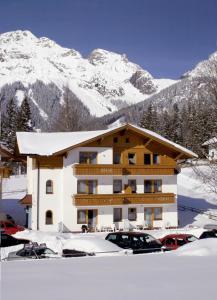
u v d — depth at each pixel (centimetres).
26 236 3209
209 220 4738
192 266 975
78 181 4072
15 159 4669
